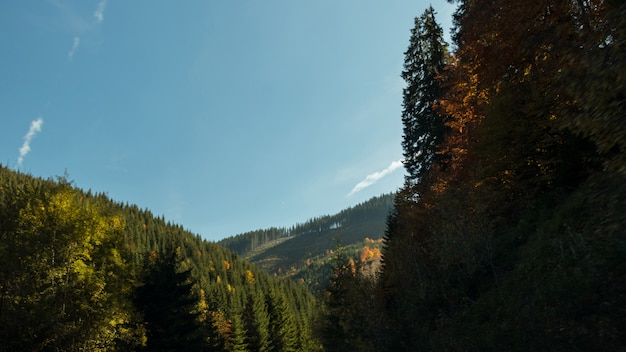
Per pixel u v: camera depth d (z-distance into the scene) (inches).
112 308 850.8
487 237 673.0
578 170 582.6
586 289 377.4
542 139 630.5
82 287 817.5
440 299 799.1
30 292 730.2
